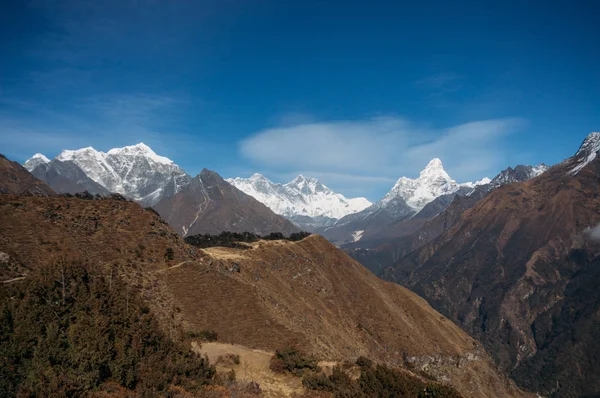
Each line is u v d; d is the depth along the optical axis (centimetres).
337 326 8962
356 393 4081
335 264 11900
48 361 2895
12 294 3944
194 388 3384
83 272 4712
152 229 7194
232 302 6450
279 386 4059
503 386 11431
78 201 7162
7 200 6391
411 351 9794
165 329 4894
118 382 3070
